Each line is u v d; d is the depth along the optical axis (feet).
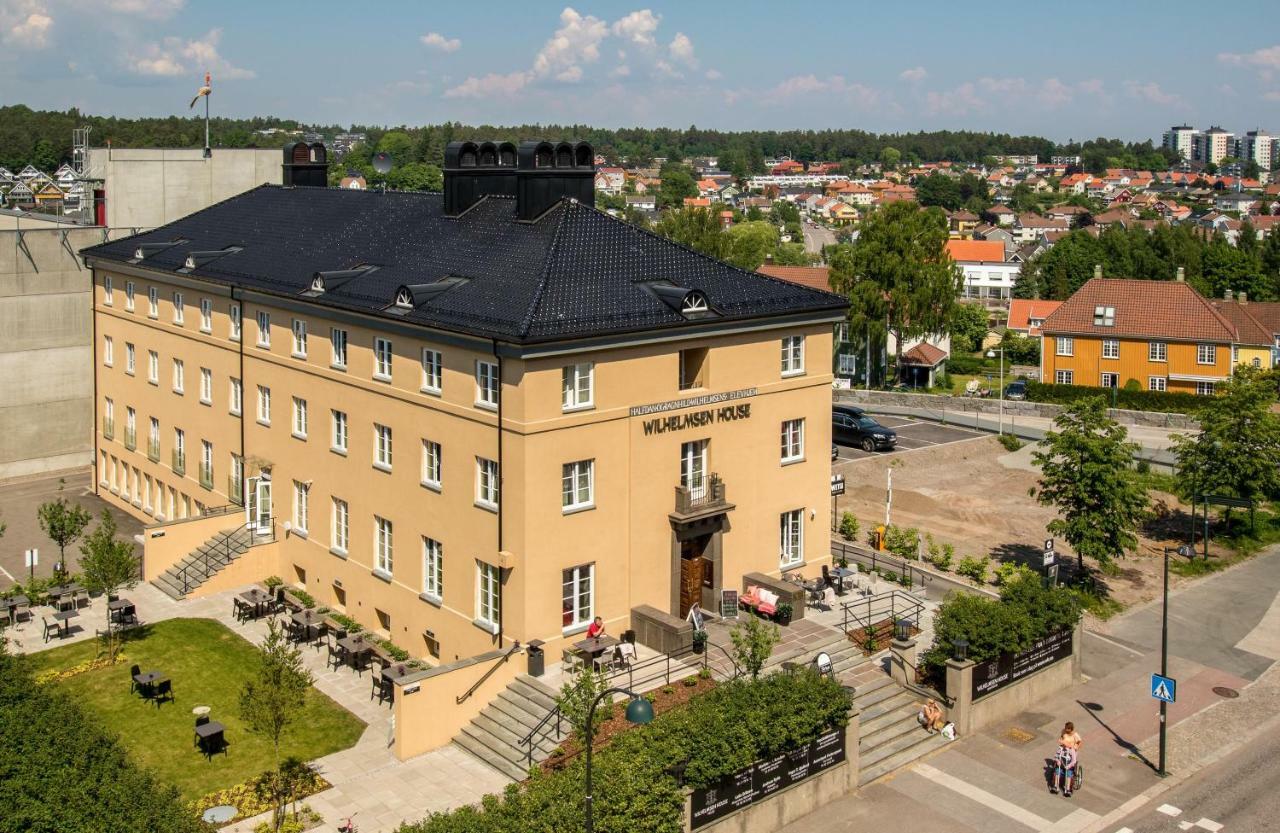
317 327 150.41
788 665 116.78
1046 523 199.21
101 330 214.28
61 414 228.43
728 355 136.77
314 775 111.24
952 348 465.47
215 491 180.55
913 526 196.44
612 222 142.72
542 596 122.52
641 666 122.01
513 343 116.37
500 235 144.15
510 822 86.28
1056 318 340.39
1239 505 170.60
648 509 131.44
